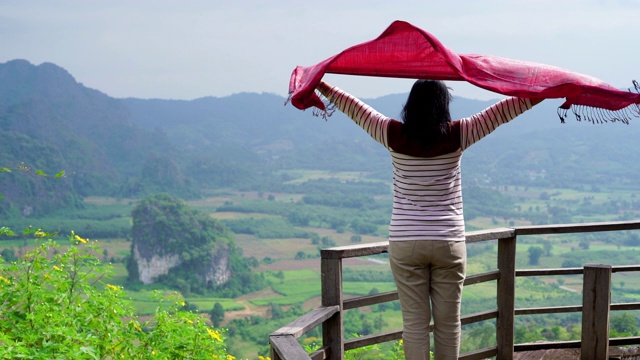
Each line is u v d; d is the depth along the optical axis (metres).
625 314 13.41
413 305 2.53
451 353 2.54
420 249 2.44
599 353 3.57
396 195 2.53
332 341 3.07
